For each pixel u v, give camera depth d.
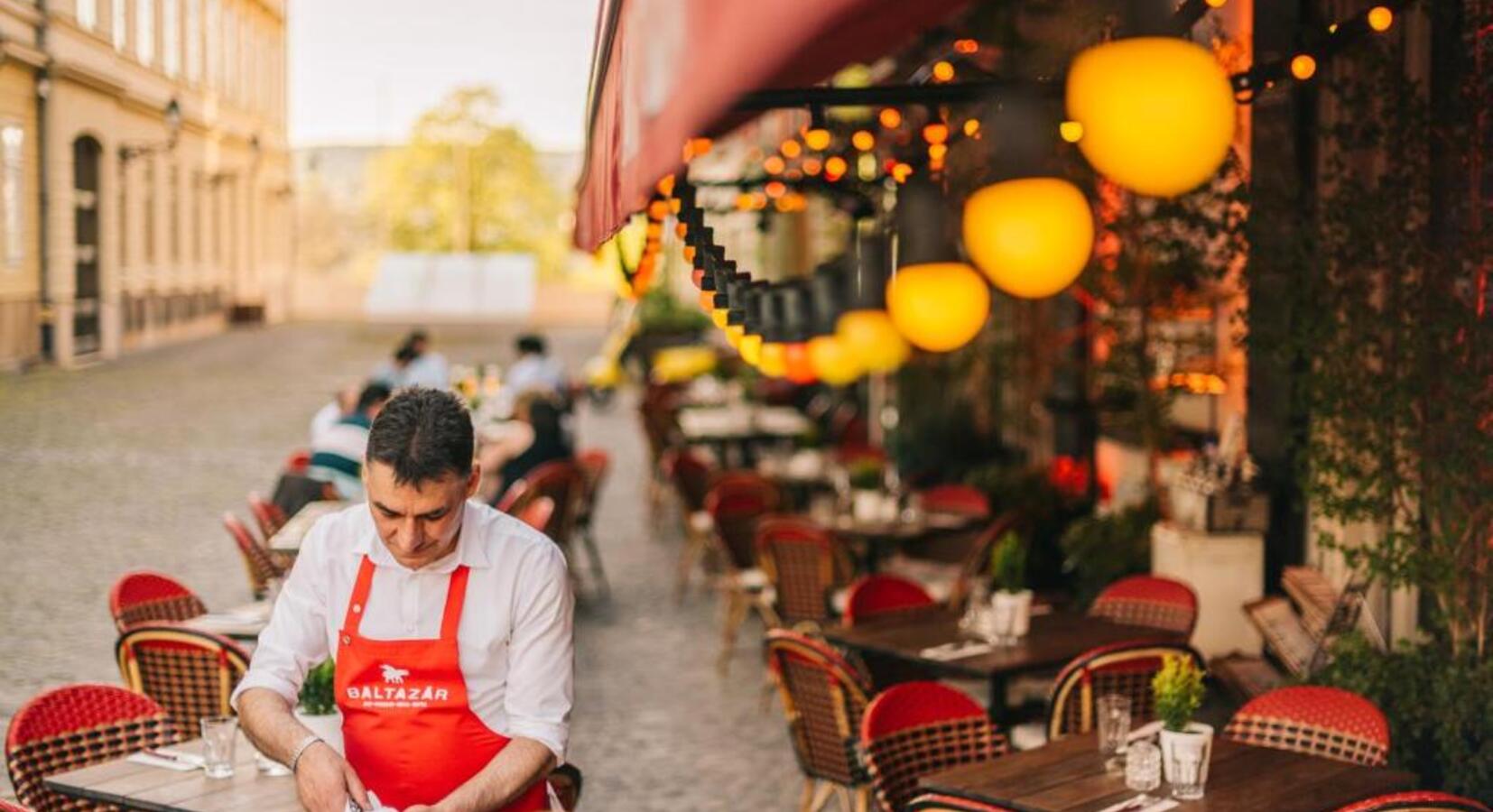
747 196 9.05
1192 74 2.61
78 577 10.99
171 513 13.79
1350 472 6.32
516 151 75.25
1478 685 5.79
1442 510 6.04
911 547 10.35
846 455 13.46
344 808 3.12
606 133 3.76
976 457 13.65
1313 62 5.00
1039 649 6.51
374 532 3.23
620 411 27.42
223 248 43.28
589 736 7.86
